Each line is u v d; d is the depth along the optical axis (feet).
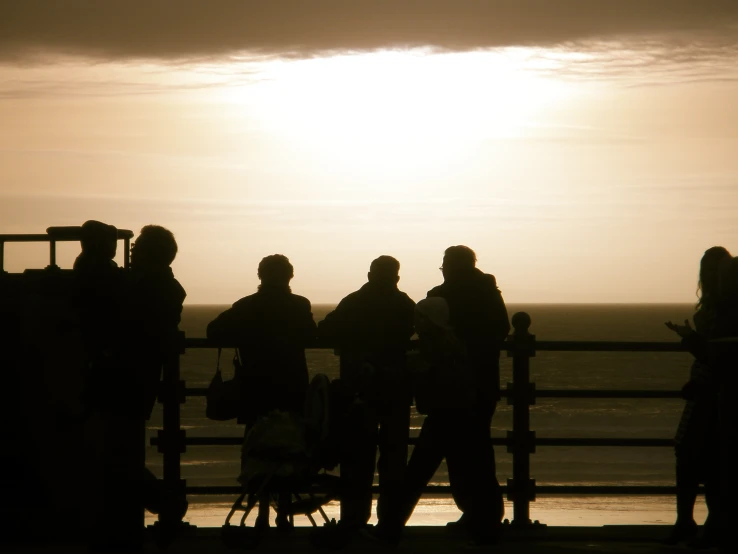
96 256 69.87
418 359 73.51
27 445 74.64
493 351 77.20
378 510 76.33
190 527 84.17
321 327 80.43
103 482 70.03
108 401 68.69
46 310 74.28
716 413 71.20
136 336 69.05
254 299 75.51
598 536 78.95
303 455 71.87
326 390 73.41
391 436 77.87
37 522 73.87
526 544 75.77
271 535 79.87
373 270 80.23
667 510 270.87
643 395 85.20
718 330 67.15
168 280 71.77
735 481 56.18
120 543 70.18
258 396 74.08
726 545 56.44
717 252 74.33
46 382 74.28
